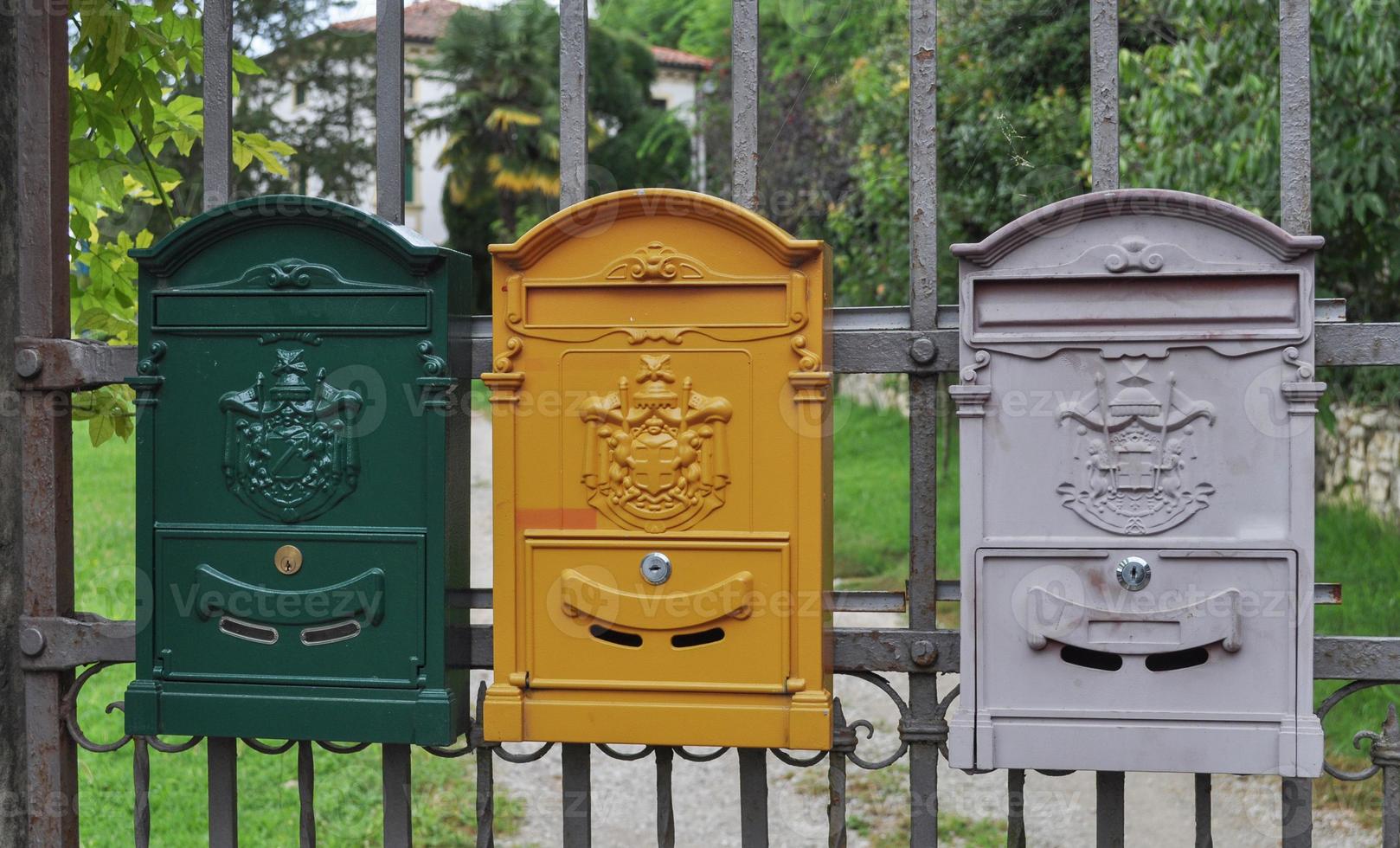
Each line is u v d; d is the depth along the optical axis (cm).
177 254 243
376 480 240
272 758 518
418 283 237
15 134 255
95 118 305
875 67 1002
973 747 229
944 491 913
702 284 231
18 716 260
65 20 258
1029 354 225
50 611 259
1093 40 228
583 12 241
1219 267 220
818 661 231
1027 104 732
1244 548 221
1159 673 226
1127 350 223
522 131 1770
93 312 335
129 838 426
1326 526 712
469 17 1781
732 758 556
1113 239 222
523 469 237
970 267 227
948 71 761
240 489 243
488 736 238
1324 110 544
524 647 238
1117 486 224
